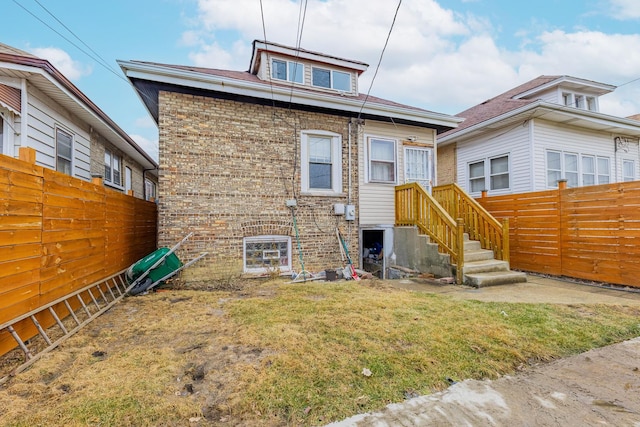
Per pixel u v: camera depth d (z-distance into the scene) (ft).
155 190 64.44
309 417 7.03
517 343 10.82
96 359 9.79
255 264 23.93
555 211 23.21
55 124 23.88
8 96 19.19
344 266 26.14
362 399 7.69
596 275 20.52
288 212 24.76
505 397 7.89
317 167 26.40
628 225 18.97
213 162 22.63
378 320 13.12
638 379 8.77
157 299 17.07
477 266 21.62
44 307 11.47
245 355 9.95
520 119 34.14
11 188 10.05
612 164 38.70
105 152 34.53
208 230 22.24
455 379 8.70
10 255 9.96
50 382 8.39
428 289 19.56
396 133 29.48
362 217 27.61
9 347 10.12
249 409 7.24
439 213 23.16
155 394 7.77
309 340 11.00
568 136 35.73
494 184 37.55
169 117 21.76
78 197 14.47
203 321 13.30
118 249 19.65
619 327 12.32
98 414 6.97
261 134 24.14
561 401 7.73
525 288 19.67
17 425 6.56
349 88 32.48
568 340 11.12
